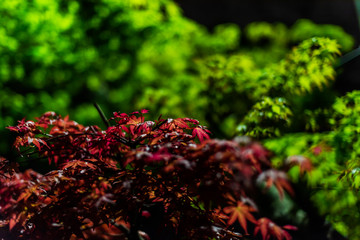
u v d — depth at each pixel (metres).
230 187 1.78
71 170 2.64
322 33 7.61
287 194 5.48
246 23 13.30
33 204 2.43
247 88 4.61
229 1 13.25
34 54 6.97
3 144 7.11
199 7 13.06
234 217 2.13
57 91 8.19
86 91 8.95
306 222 5.13
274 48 8.73
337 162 3.93
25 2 6.54
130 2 7.73
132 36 8.20
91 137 2.85
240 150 1.78
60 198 2.52
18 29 6.71
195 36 9.03
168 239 5.15
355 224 4.20
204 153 2.00
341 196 4.14
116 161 2.95
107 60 8.24
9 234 2.64
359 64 10.81
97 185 2.38
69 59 7.48
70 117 8.23
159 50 8.73
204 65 5.14
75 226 2.35
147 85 8.94
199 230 2.29
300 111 4.65
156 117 5.56
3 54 6.84
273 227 2.25
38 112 7.84
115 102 9.00
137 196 2.56
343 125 3.82
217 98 5.03
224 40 8.53
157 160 2.03
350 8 14.21
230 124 5.25
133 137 2.75
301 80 4.25
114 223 2.95
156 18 8.20
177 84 6.99
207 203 1.94
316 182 4.21
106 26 7.77
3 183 2.19
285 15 13.62
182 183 2.33
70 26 7.26
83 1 7.46
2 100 7.35
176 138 2.51
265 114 4.16
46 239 2.37
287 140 4.05
